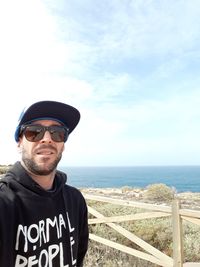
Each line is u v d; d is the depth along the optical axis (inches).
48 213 24.0
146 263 78.4
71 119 27.5
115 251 84.4
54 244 24.0
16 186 22.8
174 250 63.4
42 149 24.8
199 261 76.2
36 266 22.5
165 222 93.0
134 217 71.7
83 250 30.5
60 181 26.1
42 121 25.9
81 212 29.1
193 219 60.7
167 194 156.3
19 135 25.7
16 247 22.0
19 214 22.4
